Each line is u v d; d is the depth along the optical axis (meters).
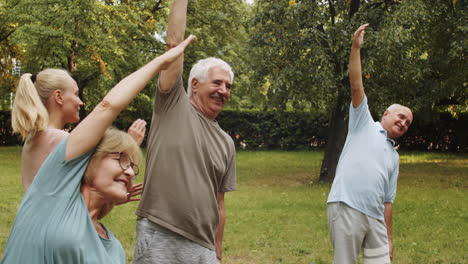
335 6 13.29
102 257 1.93
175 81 3.09
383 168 4.41
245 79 16.66
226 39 22.75
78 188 1.95
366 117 4.48
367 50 11.67
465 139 24.53
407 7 11.64
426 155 23.41
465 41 13.21
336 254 4.39
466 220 9.64
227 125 26.75
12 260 1.87
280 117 14.02
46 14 16.80
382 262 4.43
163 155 3.06
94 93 20.83
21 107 2.49
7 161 18.78
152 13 21.48
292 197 11.97
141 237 3.06
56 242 1.84
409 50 12.98
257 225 8.86
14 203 10.34
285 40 12.35
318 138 26.38
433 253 7.23
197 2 21.55
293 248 7.32
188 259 3.05
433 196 12.41
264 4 14.25
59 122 2.91
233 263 6.57
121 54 17.50
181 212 3.02
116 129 2.08
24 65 21.27
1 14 19.28
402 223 9.27
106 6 17.16
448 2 13.48
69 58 18.08
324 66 12.17
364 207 4.34
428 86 14.48
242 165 19.41
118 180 2.01
